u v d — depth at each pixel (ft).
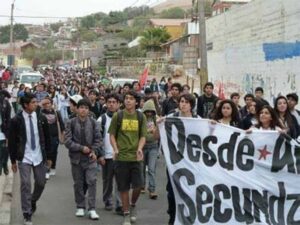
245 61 76.95
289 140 30.71
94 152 34.86
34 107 33.40
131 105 33.12
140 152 32.91
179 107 32.71
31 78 140.56
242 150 30.81
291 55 60.29
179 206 30.68
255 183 30.58
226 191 30.55
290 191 30.60
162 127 31.22
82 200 35.50
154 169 40.06
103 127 36.94
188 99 32.07
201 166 30.78
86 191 39.19
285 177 30.71
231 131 30.94
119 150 33.04
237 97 45.78
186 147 30.99
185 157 30.94
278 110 36.52
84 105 34.86
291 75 60.34
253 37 73.26
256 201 30.45
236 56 81.15
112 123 33.24
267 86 67.97
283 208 30.50
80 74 215.10
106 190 36.96
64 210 37.04
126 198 33.19
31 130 33.35
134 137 33.17
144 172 41.11
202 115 48.03
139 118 33.24
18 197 41.55
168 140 31.14
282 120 35.55
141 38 259.19
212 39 95.14
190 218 30.42
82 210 35.47
